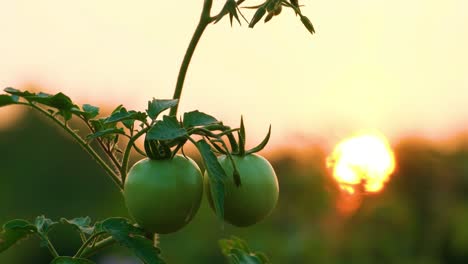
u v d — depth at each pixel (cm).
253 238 1064
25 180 1755
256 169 403
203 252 1129
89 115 414
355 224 1014
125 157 404
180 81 402
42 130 1788
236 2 399
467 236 1005
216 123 384
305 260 998
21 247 1537
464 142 1073
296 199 1047
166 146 391
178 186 387
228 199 400
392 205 1010
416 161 1026
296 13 407
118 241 388
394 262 1005
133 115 378
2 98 407
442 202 1022
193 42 399
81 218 433
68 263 389
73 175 1736
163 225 391
